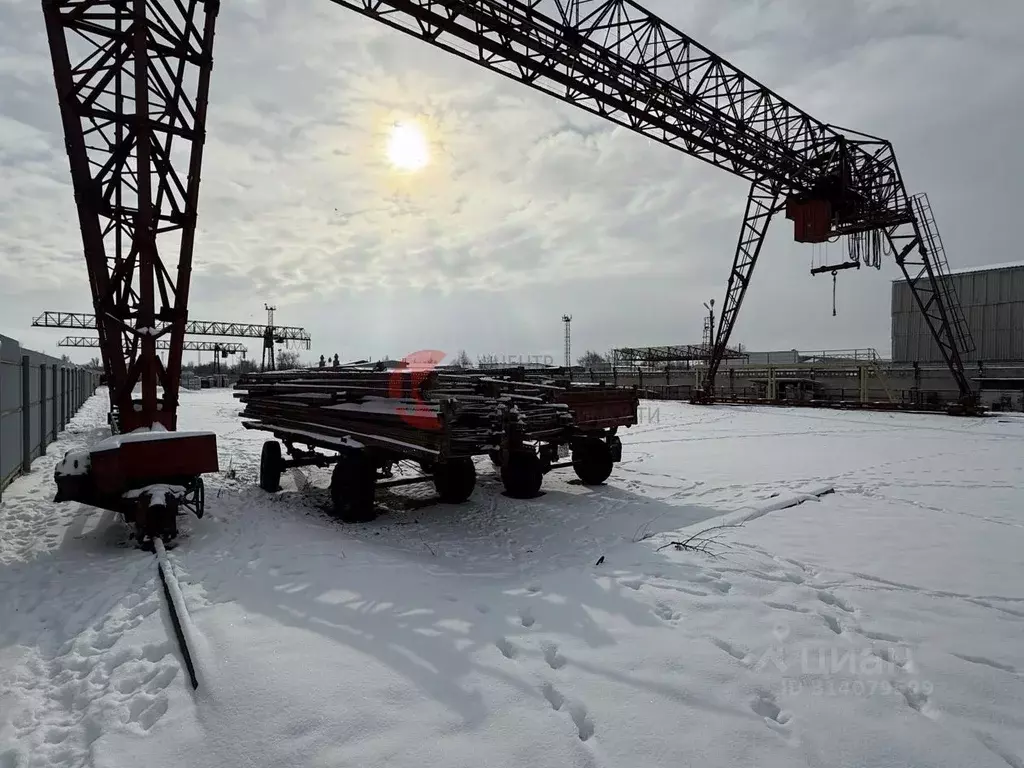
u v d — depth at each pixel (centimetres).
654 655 364
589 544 654
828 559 565
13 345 949
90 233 812
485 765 262
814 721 300
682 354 4562
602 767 263
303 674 333
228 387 7325
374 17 1313
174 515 612
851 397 3269
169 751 275
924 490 927
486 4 1355
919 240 2659
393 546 651
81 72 823
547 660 362
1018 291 3253
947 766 267
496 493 936
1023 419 2272
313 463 958
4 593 491
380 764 261
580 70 1591
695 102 1852
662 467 1177
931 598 469
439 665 348
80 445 1472
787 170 2303
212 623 404
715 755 272
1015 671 354
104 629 411
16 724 311
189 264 867
